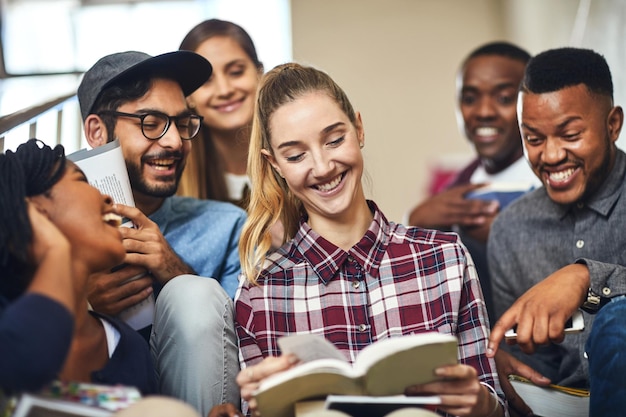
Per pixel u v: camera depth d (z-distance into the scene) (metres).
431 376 1.51
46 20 5.51
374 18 5.45
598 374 1.70
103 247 1.56
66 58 5.48
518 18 5.23
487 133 3.87
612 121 2.34
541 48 4.95
